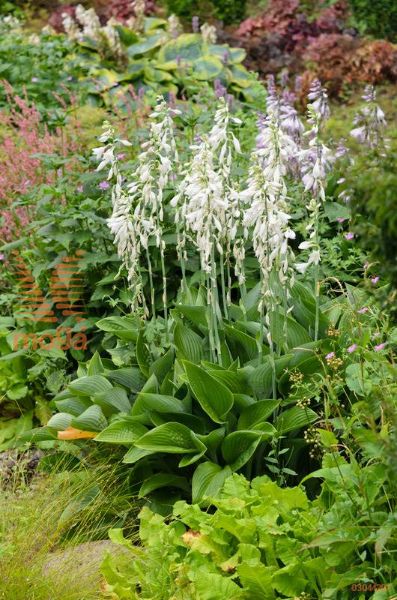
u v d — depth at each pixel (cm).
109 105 571
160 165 251
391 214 168
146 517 226
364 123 357
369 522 186
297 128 342
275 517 202
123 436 244
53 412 321
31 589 209
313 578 192
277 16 813
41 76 589
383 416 193
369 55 662
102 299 324
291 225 328
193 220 236
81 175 329
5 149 425
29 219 368
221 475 235
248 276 312
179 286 317
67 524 246
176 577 208
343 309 246
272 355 238
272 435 231
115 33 650
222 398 239
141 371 264
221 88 492
